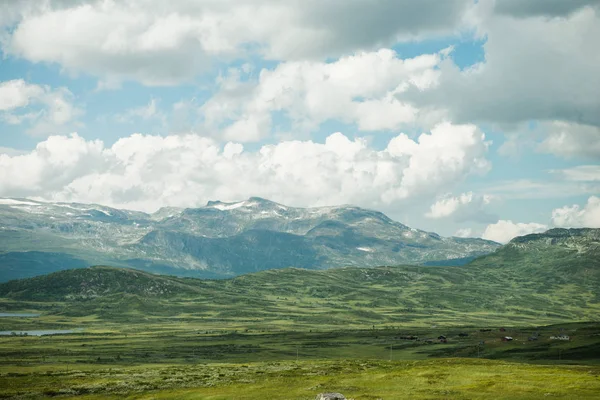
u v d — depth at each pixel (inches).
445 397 4532.5
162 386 5728.3
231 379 5994.1
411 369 6274.6
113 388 5718.5
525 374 5620.1
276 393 5039.4
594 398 4279.0
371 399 4557.1
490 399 4389.8
